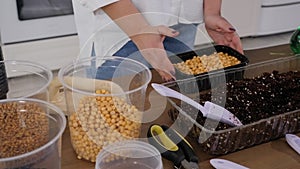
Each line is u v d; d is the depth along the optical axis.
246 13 2.48
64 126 0.62
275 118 0.78
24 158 0.56
